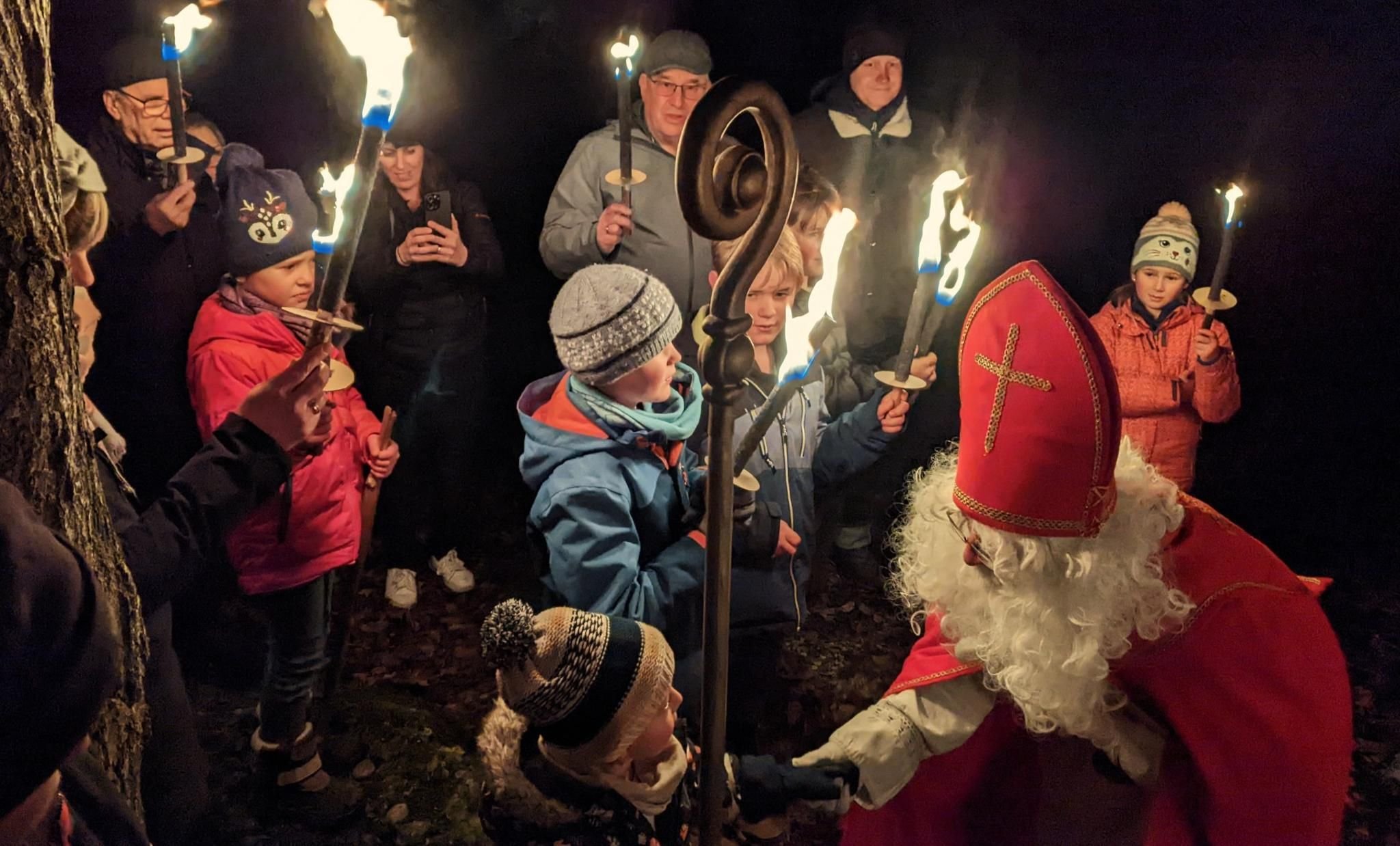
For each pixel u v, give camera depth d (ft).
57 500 4.32
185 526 5.11
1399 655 12.46
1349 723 5.38
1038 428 4.95
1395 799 10.22
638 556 7.13
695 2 22.86
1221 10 23.31
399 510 13.52
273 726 9.09
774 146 3.51
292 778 9.25
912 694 5.95
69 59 10.53
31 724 2.70
